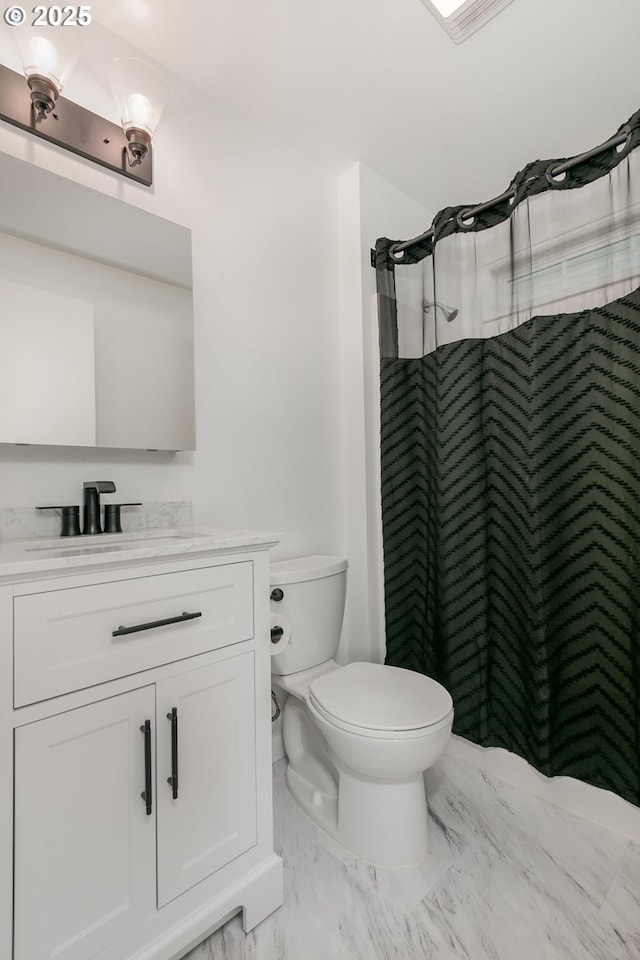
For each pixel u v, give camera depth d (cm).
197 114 149
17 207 111
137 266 131
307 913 104
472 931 99
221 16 126
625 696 125
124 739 84
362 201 189
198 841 94
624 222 123
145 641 88
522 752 146
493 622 156
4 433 107
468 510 157
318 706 123
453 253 162
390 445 183
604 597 129
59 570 76
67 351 117
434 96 156
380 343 185
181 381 138
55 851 76
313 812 134
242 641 104
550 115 164
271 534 109
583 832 129
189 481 143
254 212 164
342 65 143
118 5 123
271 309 168
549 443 139
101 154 125
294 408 175
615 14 127
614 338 126
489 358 157
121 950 82
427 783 153
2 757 71
